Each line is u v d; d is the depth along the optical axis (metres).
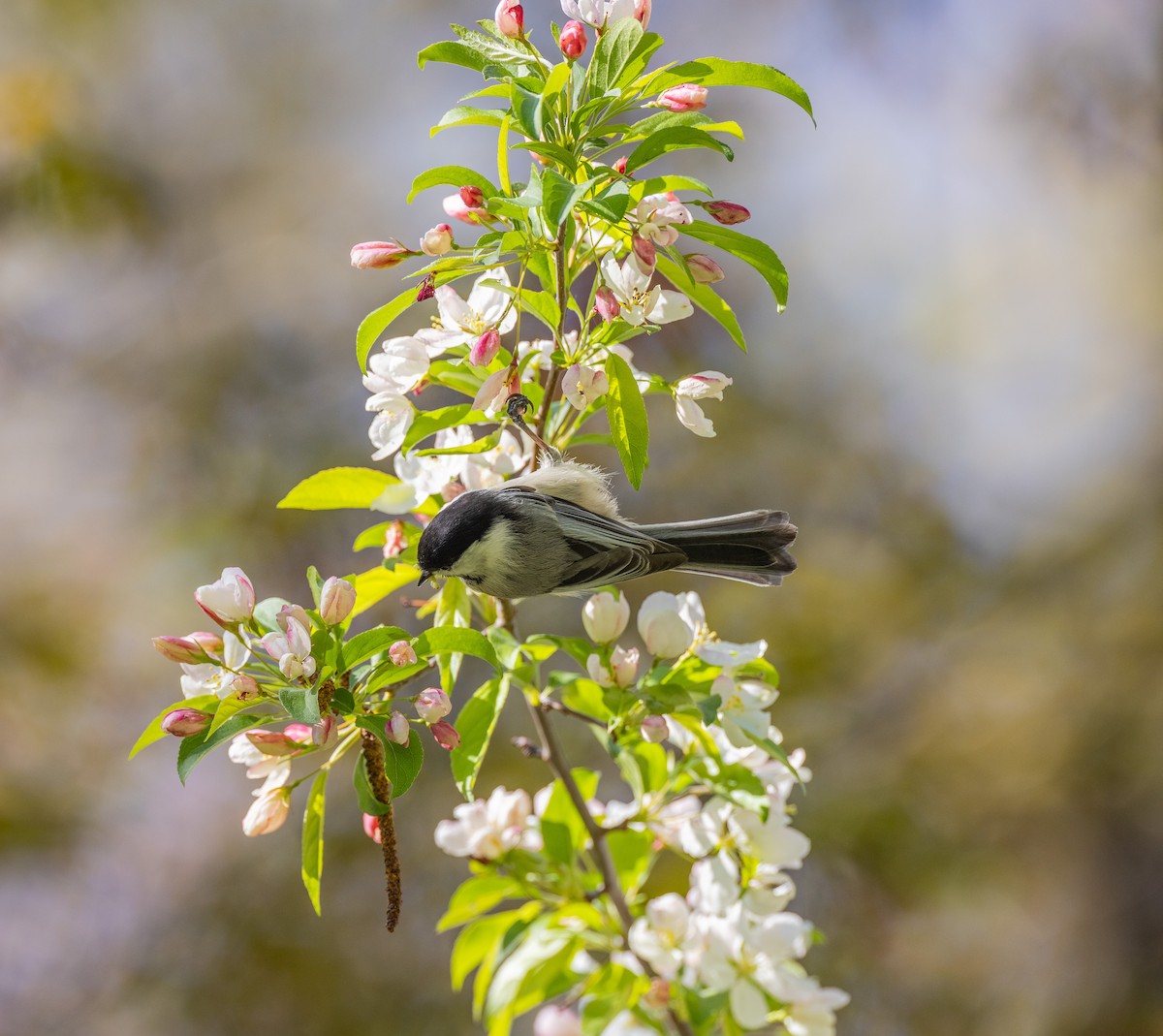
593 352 5.39
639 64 5.20
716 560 6.33
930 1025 13.38
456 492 5.94
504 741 13.24
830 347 16.23
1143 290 17.52
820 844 13.83
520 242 5.00
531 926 6.10
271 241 15.82
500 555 5.55
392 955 13.16
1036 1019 13.62
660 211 5.06
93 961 13.21
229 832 13.74
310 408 14.91
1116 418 16.97
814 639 14.63
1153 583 15.53
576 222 5.19
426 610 6.13
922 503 15.66
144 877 13.61
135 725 13.95
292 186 16.06
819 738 14.27
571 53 5.11
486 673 13.65
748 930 5.81
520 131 5.05
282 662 4.55
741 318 15.83
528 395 5.99
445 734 4.78
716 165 16.77
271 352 15.16
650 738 5.28
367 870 13.41
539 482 5.82
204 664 4.89
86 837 13.56
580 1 5.23
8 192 15.28
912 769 14.23
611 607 5.54
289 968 13.02
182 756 4.60
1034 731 14.67
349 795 13.61
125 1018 12.93
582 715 5.84
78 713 13.80
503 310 5.61
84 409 15.09
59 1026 12.79
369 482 5.94
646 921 5.86
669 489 14.59
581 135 5.16
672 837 5.94
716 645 5.63
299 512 14.23
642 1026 5.85
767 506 14.78
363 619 13.40
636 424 5.28
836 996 5.80
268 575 14.14
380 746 4.97
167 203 15.84
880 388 16.08
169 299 15.48
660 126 5.05
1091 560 15.85
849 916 13.74
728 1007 5.84
